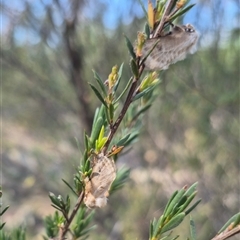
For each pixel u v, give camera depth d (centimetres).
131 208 73
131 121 19
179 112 61
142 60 12
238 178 62
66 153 75
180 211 12
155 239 12
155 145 69
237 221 11
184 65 48
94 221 72
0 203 13
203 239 59
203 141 60
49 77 68
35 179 73
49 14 59
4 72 71
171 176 68
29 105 79
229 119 58
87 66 65
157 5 12
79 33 64
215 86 52
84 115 67
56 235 17
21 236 19
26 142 83
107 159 12
